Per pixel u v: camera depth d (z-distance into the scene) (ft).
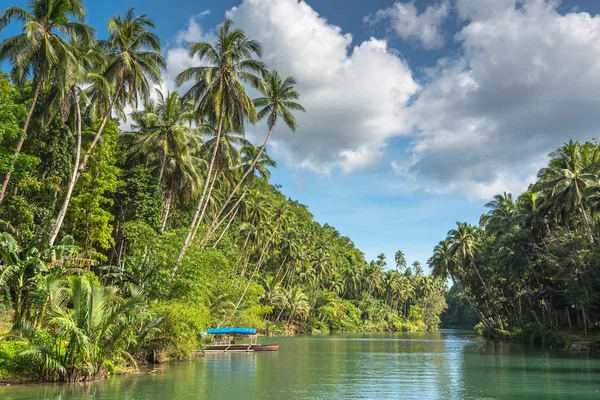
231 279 180.96
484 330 303.48
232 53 120.06
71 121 116.06
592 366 111.65
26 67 90.68
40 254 83.46
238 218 237.66
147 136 141.18
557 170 186.09
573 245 169.78
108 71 109.40
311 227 428.15
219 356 136.15
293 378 88.79
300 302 312.29
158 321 95.09
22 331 73.10
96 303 75.51
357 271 448.65
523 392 74.02
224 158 148.87
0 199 86.48
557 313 227.61
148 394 67.00
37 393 64.95
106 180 121.90
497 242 215.92
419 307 532.73
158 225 139.33
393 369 105.91
